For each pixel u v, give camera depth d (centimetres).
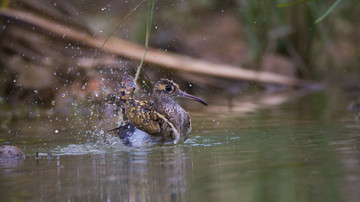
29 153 1005
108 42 1761
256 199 633
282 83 2100
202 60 2134
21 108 1647
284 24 2162
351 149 913
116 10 2064
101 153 996
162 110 1188
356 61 2361
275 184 697
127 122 1159
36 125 1387
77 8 1848
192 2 2428
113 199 664
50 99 1675
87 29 1783
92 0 2008
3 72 1741
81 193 694
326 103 1681
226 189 685
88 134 1230
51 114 1555
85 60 1717
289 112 1519
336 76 2256
